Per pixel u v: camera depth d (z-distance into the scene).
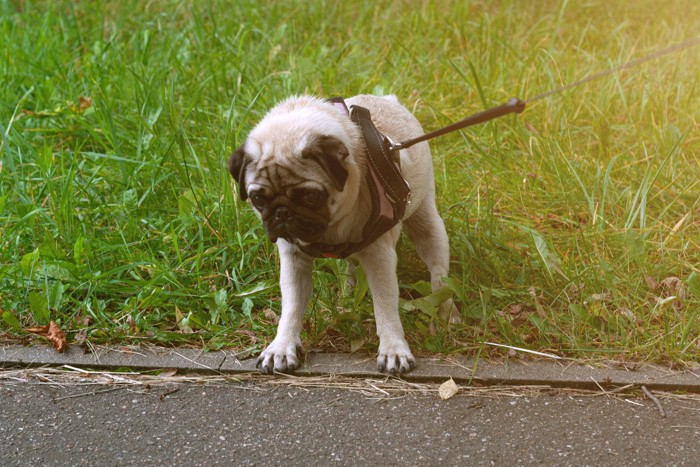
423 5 3.38
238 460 1.75
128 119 2.60
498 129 2.61
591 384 1.88
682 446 1.76
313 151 1.82
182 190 2.35
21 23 3.35
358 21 3.23
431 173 2.11
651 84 2.71
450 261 2.19
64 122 2.62
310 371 1.93
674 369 1.91
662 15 3.34
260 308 2.11
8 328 2.03
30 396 1.88
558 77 2.77
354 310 2.01
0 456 1.76
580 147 2.56
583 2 3.45
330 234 1.91
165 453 1.76
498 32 3.16
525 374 1.90
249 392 1.89
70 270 2.12
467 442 1.77
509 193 2.38
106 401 1.87
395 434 1.79
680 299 2.05
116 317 2.06
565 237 2.24
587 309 2.04
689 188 2.31
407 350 1.93
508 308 2.08
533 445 1.76
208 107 2.67
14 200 2.32
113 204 2.31
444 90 2.78
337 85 2.78
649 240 2.22
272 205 1.83
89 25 3.34
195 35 3.12
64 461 1.75
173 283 2.10
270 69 2.86
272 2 3.45
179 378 1.92
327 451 1.76
